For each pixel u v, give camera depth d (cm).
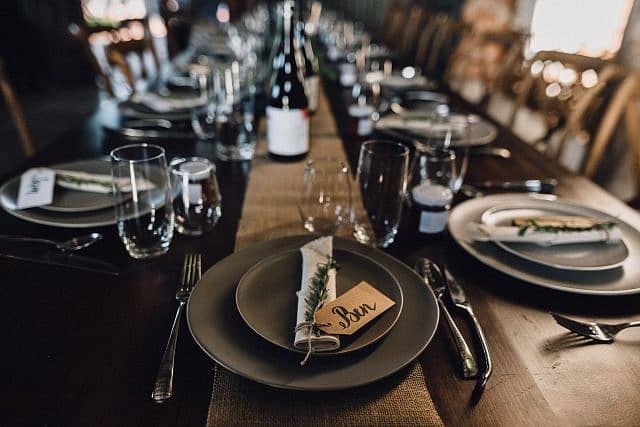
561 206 83
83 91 444
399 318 53
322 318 50
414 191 77
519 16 360
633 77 127
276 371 45
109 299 59
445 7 416
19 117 137
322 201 77
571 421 44
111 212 77
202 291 56
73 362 49
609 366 50
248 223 78
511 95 290
